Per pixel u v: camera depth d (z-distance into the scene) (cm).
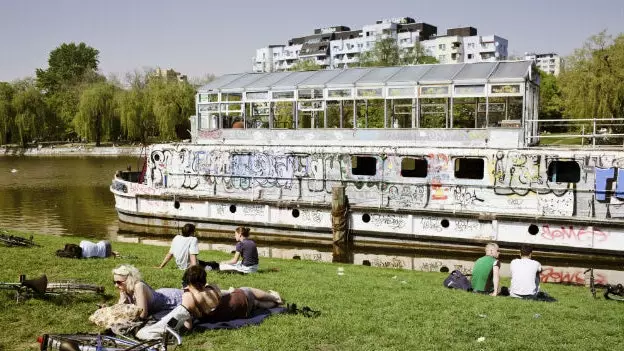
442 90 2620
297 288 1328
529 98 2614
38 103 10538
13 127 10269
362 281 1528
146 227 3114
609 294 1523
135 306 959
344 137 2794
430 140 2620
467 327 1051
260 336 937
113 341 812
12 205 4078
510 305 1241
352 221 2662
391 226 2598
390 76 2795
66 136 12038
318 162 2753
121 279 972
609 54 5091
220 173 2955
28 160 8725
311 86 2875
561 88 5850
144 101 9894
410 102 2947
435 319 1095
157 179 3097
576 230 2297
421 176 3000
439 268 2434
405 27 17300
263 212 2838
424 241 2548
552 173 2377
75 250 1589
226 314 986
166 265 1566
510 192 2417
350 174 2698
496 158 2441
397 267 2462
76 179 5928
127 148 9988
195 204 2992
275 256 2652
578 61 5272
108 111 10094
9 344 890
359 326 1020
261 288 1303
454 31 17362
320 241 2745
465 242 2478
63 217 3569
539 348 952
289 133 2905
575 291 1647
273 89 2956
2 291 1114
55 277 1307
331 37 18925
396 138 2683
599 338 1023
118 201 3228
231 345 895
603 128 5075
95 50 16712
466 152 2489
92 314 1005
